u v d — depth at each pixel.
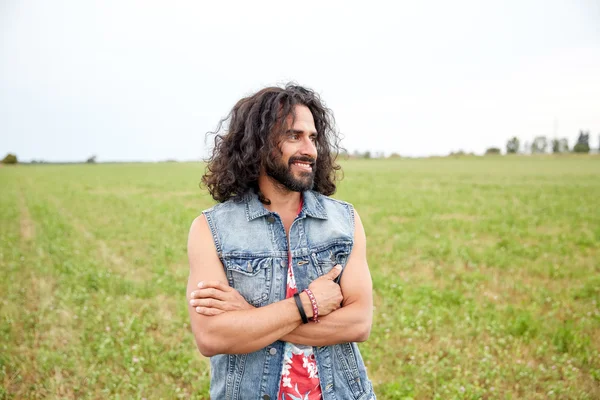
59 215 14.87
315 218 1.84
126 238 10.60
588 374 4.10
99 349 4.46
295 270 1.77
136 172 53.78
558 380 3.99
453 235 10.83
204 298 1.68
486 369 4.06
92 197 21.89
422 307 5.60
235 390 1.77
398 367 4.23
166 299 6.25
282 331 1.66
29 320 5.36
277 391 1.73
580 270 7.41
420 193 21.72
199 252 1.79
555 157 91.88
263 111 1.74
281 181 1.76
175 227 11.93
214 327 1.65
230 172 1.82
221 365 1.82
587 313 5.40
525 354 4.45
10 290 6.48
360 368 1.90
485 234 11.03
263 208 1.80
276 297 1.74
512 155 105.38
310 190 1.95
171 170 59.28
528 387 3.82
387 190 23.41
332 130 2.07
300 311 1.66
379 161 86.50
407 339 4.82
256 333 1.63
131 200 20.19
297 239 1.79
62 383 4.01
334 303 1.71
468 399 3.74
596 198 19.09
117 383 4.03
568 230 11.38
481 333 4.89
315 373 1.77
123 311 5.56
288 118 1.72
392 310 5.64
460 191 22.78
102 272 7.24
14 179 41.31
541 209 15.31
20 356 4.48
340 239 1.84
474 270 7.63
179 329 5.20
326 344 1.72
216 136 1.93
